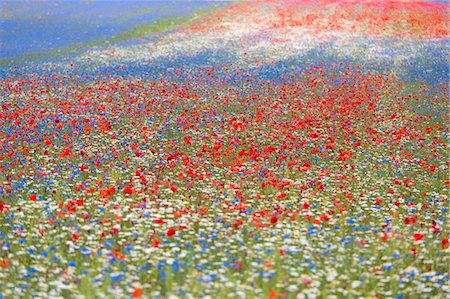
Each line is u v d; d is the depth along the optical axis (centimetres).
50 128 1262
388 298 590
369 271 648
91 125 1294
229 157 1095
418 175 1056
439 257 688
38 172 952
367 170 1077
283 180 978
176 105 1513
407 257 688
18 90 1661
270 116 1433
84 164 1027
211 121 1351
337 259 668
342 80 1877
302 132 1309
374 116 1476
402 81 1873
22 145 1132
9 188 891
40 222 748
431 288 608
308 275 630
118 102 1533
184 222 764
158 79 1848
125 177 976
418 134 1324
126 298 561
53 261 640
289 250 678
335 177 1014
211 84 1780
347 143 1234
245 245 704
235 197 883
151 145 1184
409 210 855
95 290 571
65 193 873
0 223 777
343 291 587
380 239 735
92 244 697
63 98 1574
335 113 1477
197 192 916
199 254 673
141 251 688
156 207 827
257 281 607
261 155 1091
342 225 792
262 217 790
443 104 1603
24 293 580
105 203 824
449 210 880
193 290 574
